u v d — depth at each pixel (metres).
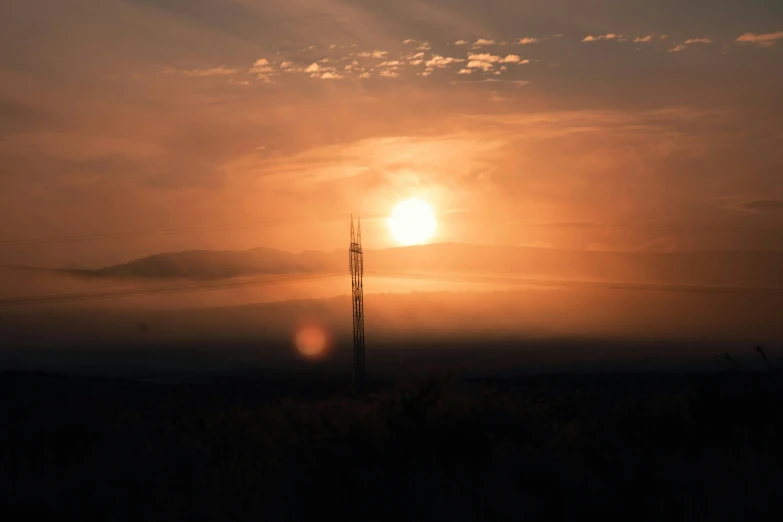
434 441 24.36
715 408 26.61
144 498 21.72
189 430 31.45
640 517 18.42
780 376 28.02
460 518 18.45
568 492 19.69
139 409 41.72
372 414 27.03
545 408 32.94
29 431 29.48
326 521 19.36
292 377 120.25
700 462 21.70
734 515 17.69
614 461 21.48
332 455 22.89
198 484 22.39
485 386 30.16
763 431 24.81
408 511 19.20
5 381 83.56
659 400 27.89
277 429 28.89
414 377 27.70
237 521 19.55
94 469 23.62
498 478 20.45
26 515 20.77
